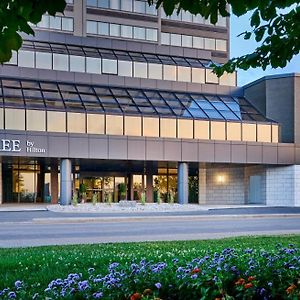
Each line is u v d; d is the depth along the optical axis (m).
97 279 5.66
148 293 4.83
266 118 40.84
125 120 35.31
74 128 34.00
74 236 17.52
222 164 39.91
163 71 44.81
